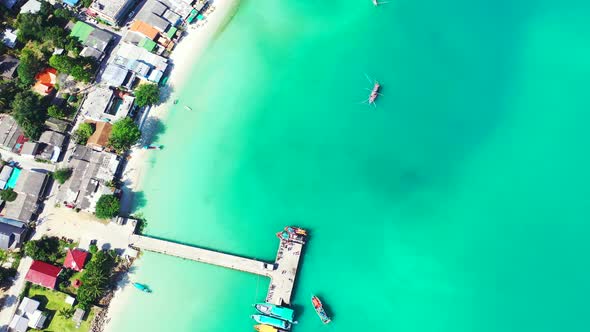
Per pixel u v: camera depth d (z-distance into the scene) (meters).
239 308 85.12
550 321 81.25
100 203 86.38
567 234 86.19
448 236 87.62
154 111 99.06
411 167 93.00
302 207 91.25
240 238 90.00
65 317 83.88
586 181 89.31
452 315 82.81
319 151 95.25
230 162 95.38
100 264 84.31
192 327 84.62
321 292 85.56
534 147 92.62
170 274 87.88
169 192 93.69
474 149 93.44
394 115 96.94
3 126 94.06
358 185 92.19
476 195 90.06
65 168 92.88
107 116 95.19
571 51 98.31
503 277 84.31
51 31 98.75
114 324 85.00
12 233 86.69
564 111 94.56
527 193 89.44
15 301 85.25
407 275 85.56
